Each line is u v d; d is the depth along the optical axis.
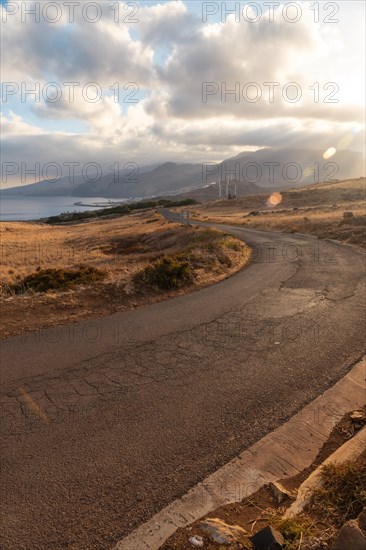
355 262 16.61
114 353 6.42
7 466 3.56
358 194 86.75
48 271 13.11
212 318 8.57
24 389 5.13
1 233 54.47
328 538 2.53
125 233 48.28
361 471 3.07
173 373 5.61
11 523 2.90
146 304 10.15
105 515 2.97
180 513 2.96
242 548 2.54
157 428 4.17
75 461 3.62
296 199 94.88
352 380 5.29
